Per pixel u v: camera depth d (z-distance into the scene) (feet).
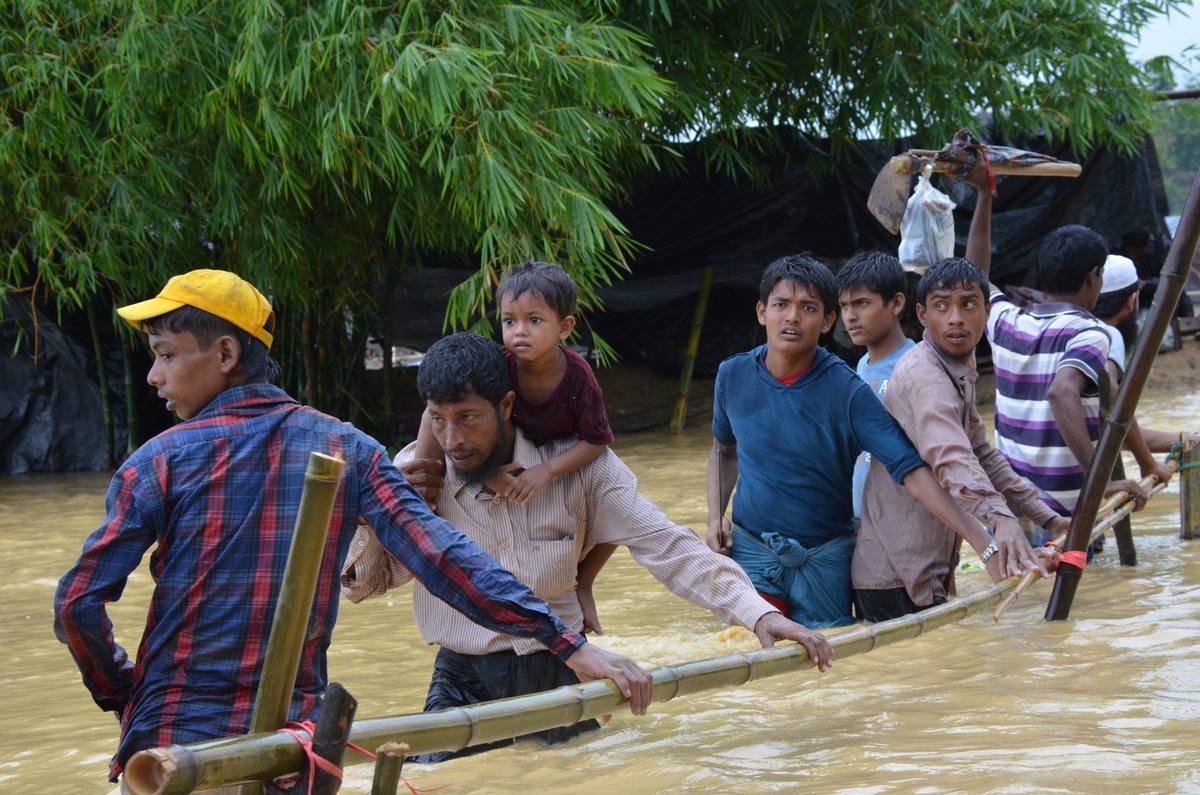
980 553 14.40
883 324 16.35
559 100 29.94
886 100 40.09
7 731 12.91
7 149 29.45
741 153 44.09
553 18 28.14
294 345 38.60
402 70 25.58
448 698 11.82
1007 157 17.29
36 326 35.29
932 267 15.15
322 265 34.35
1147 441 20.15
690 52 36.37
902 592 15.43
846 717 11.48
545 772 10.45
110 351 40.06
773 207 45.42
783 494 15.74
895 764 9.87
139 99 28.81
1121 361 17.44
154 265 34.19
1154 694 11.33
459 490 11.66
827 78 41.09
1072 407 16.20
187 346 8.21
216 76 28.19
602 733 11.62
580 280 30.30
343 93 26.71
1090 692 11.55
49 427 39.27
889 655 13.78
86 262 31.86
